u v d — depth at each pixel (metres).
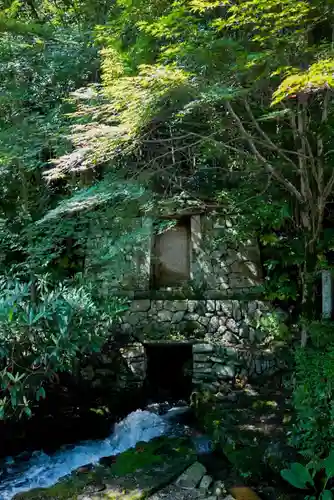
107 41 5.39
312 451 3.59
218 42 3.78
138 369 6.57
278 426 4.73
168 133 6.24
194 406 5.93
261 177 5.92
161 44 4.99
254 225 6.58
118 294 7.25
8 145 6.05
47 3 8.13
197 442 4.93
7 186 6.84
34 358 4.15
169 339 6.82
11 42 6.83
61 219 6.41
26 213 6.58
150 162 6.31
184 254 7.89
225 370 6.24
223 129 5.18
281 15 3.39
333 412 3.43
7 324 3.83
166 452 4.68
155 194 7.02
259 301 6.96
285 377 5.96
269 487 3.83
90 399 6.29
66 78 7.02
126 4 4.68
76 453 5.02
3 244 6.22
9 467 4.67
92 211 6.58
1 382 3.88
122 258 7.30
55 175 5.43
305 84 2.91
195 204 7.52
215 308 7.05
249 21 3.67
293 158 5.55
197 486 3.92
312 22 3.87
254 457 4.11
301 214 5.54
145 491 3.83
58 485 4.04
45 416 5.74
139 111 4.24
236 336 6.88
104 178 6.45
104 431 5.69
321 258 5.18
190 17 3.81
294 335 6.50
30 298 5.46
